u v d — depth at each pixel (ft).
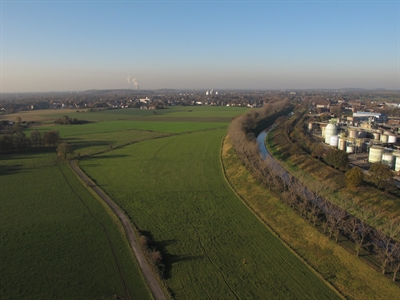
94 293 159.12
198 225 237.04
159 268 180.65
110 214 256.11
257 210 262.67
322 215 239.50
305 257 192.44
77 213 257.96
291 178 349.61
